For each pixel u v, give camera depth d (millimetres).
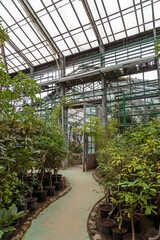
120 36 7750
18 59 10078
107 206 2744
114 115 6828
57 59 9414
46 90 9773
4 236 1999
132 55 7113
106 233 2223
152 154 2043
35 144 3297
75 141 10812
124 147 2730
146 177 1783
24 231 2383
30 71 10320
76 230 2451
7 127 1819
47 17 7734
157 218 2293
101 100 7641
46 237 2275
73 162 8797
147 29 7254
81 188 4602
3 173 1928
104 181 2691
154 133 2338
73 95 8164
